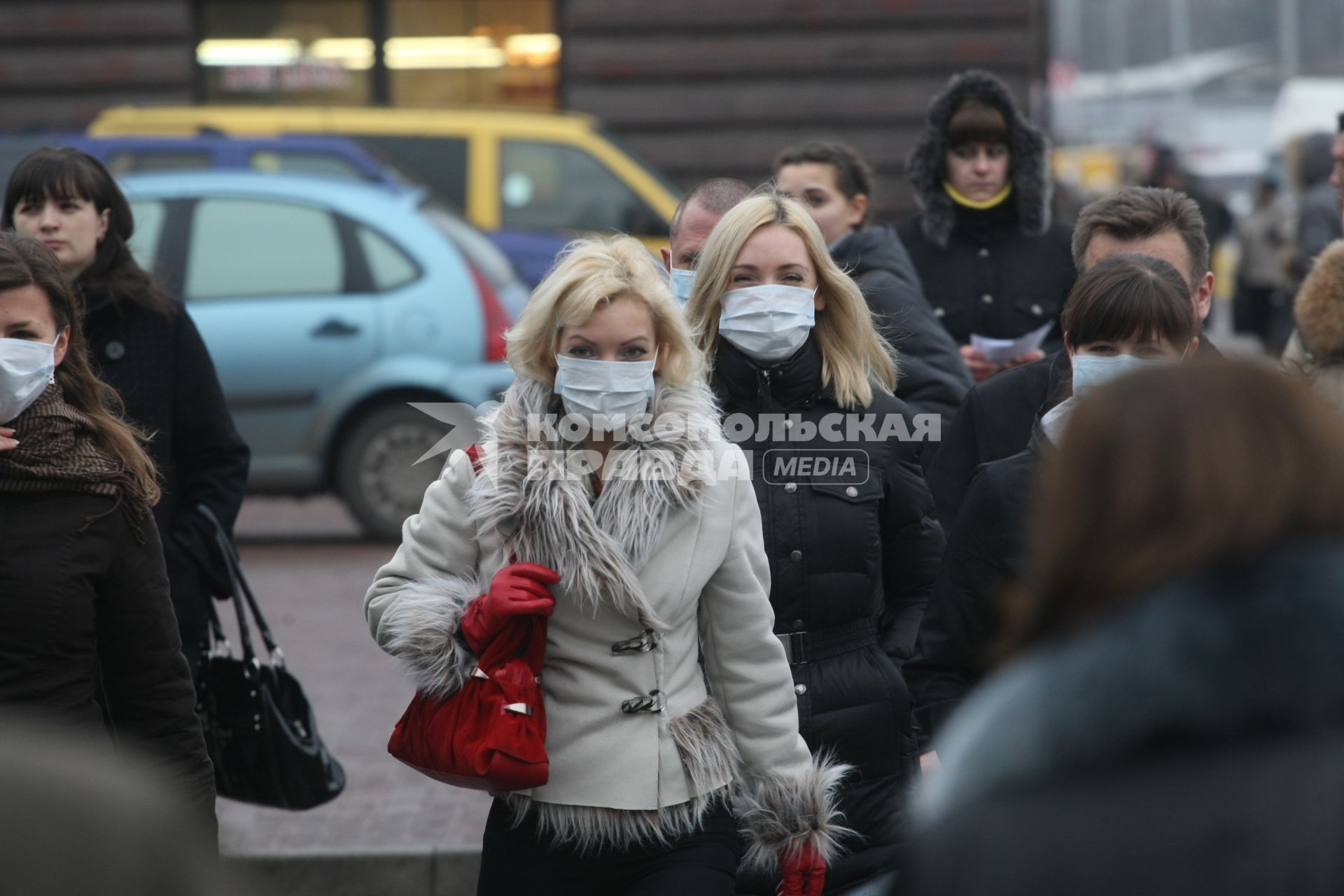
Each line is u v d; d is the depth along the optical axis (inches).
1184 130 6328.7
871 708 500.4
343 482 1414.9
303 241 1408.7
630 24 2314.2
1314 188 1754.4
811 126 2316.7
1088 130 6594.5
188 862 199.8
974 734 222.1
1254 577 211.3
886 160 2314.2
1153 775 207.9
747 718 454.6
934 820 220.8
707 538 444.1
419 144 1827.0
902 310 662.5
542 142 1835.6
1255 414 218.8
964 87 804.0
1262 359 227.6
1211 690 205.2
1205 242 592.1
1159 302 444.8
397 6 2359.7
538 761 421.1
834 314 520.1
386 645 444.8
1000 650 236.1
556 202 1830.7
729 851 447.5
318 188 1424.7
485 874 452.4
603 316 435.5
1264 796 202.8
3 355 418.6
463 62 2369.6
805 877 458.3
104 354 604.4
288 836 769.6
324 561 1422.2
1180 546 214.2
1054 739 211.3
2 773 197.3
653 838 436.1
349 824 788.6
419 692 439.8
